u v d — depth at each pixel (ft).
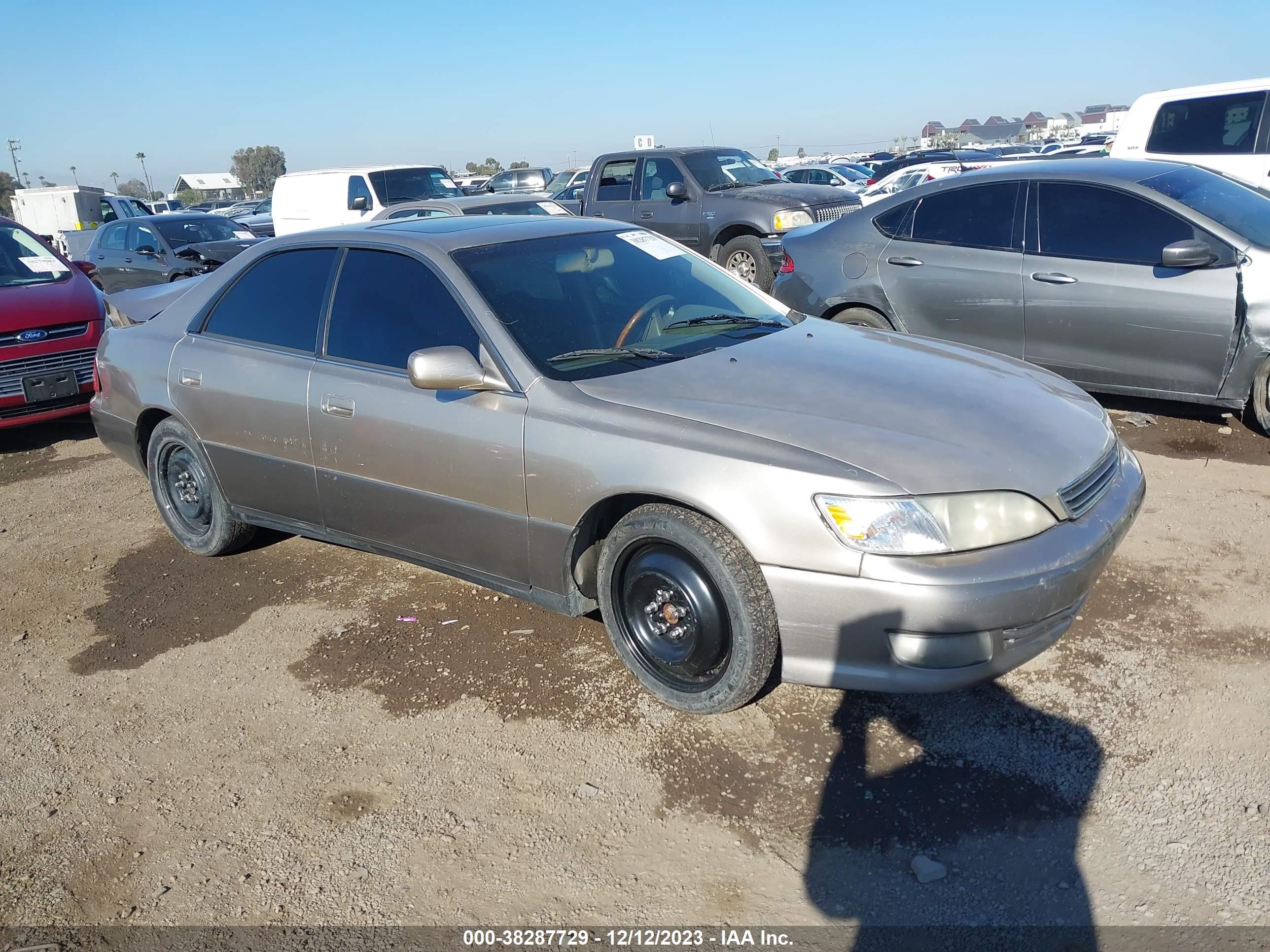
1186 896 8.09
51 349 24.21
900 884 8.45
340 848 9.34
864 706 10.90
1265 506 15.47
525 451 11.29
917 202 21.43
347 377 13.08
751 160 43.42
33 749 11.32
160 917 8.66
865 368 11.82
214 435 14.92
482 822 9.55
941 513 9.39
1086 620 12.39
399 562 15.75
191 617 14.35
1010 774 9.69
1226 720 10.24
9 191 266.98
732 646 10.28
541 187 73.97
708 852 8.98
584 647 12.61
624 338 12.51
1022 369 12.69
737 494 9.82
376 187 50.62
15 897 9.00
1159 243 18.38
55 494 20.74
